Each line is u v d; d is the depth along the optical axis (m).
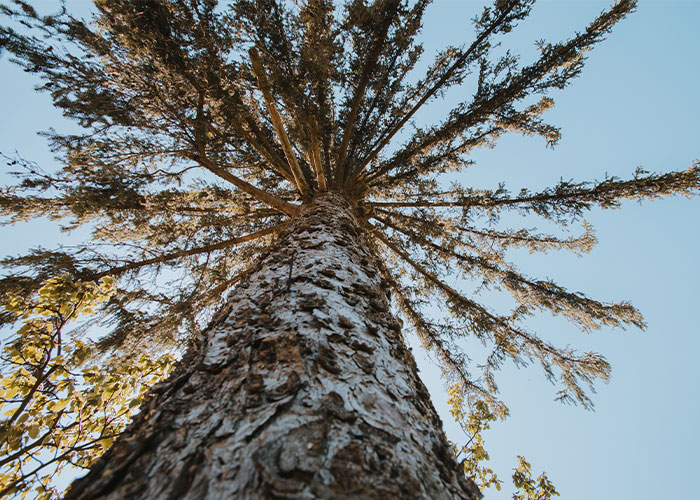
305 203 4.17
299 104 3.72
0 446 2.05
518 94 4.73
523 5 4.20
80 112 3.16
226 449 0.77
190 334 3.36
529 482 4.12
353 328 1.38
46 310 2.35
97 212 3.57
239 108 3.98
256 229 5.72
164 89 3.37
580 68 4.37
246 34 3.54
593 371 4.88
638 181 4.10
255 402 0.92
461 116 5.02
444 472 0.95
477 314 5.68
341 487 0.68
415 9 4.26
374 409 0.98
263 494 0.64
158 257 3.81
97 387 2.45
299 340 1.19
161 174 3.68
